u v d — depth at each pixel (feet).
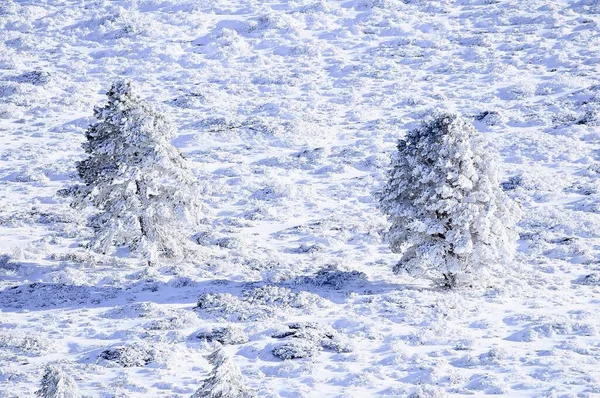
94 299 473.26
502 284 493.36
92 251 560.20
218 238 617.21
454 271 473.67
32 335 405.18
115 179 526.16
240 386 173.78
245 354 379.96
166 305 459.73
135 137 524.52
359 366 358.23
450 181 474.49
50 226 654.12
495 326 410.52
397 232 497.05
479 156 481.05
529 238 609.42
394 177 488.44
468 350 374.84
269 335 404.16
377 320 423.23
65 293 483.51
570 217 653.30
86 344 399.44
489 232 472.44
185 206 538.06
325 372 350.84
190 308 453.58
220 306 449.48
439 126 484.74
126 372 356.79
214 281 504.84
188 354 380.37
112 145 527.40
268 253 581.12
